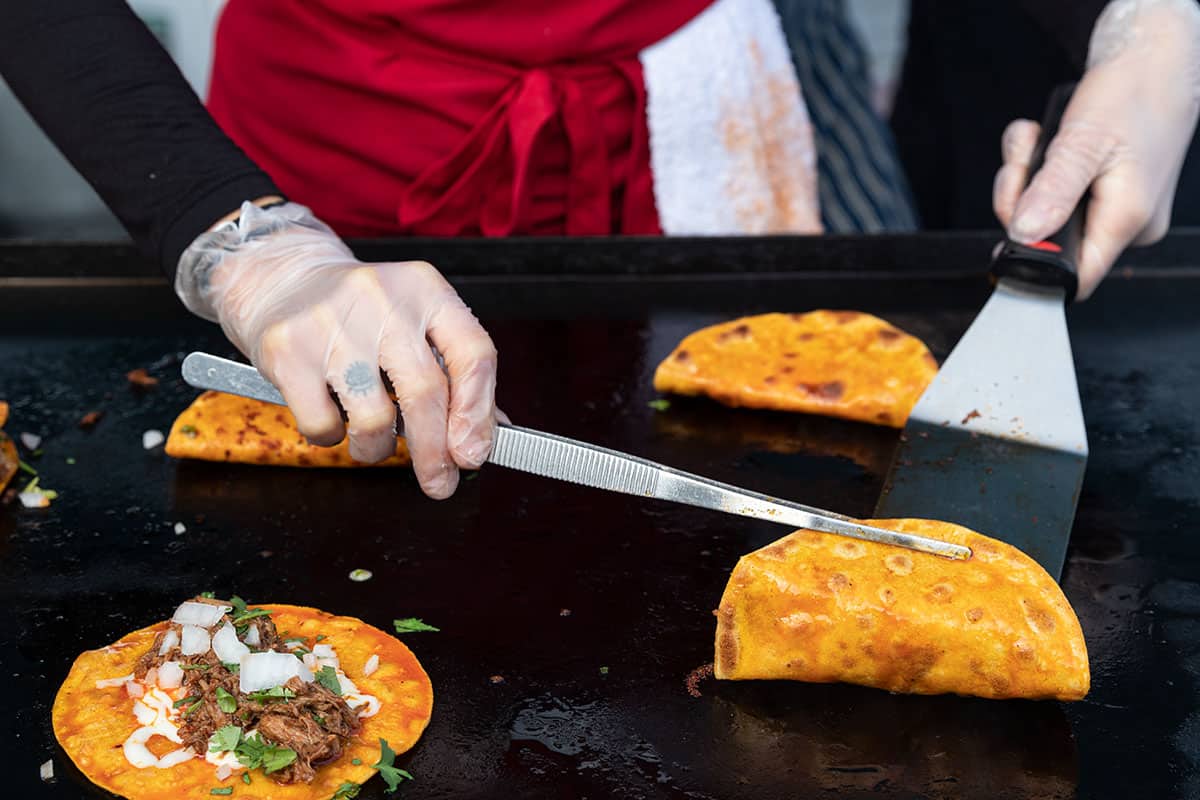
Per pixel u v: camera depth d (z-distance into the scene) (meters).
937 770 0.87
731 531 1.01
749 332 1.16
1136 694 0.91
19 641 0.93
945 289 1.26
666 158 1.27
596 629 0.94
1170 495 1.04
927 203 1.71
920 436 1.00
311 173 1.28
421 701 0.89
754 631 0.91
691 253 1.26
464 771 0.86
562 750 0.88
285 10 1.24
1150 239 1.15
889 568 0.92
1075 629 0.89
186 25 2.43
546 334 1.20
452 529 1.01
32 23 1.02
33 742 0.87
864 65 1.42
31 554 0.99
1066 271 1.03
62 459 1.07
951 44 1.54
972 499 0.97
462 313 0.91
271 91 1.27
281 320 0.90
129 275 1.26
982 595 0.90
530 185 1.26
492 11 1.21
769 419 1.12
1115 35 1.17
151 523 1.01
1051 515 0.97
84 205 2.54
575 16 1.21
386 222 1.29
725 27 1.25
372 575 0.98
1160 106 1.12
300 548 1.00
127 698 0.88
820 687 0.91
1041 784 0.86
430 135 1.24
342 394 0.89
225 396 1.09
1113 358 1.18
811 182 1.31
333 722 0.86
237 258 0.97
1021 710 0.90
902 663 0.90
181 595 0.96
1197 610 0.96
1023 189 1.11
